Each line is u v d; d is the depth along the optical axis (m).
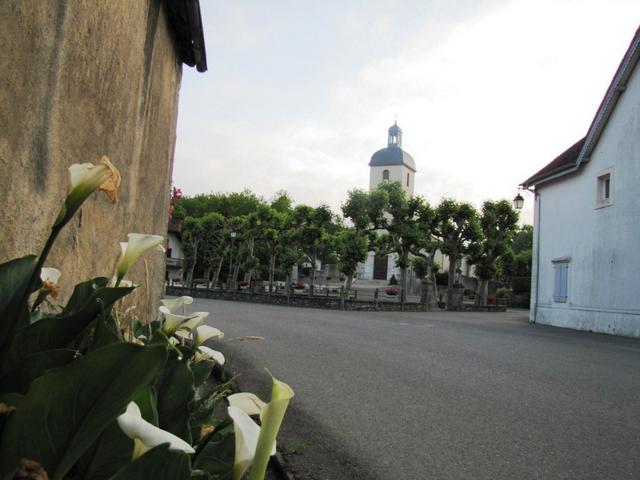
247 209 63.72
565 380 6.88
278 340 9.30
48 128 2.44
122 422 0.84
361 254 24.08
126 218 4.20
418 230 26.34
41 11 2.23
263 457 0.85
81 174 1.07
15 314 1.09
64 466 0.88
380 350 8.88
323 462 3.34
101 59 3.15
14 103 2.07
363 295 36.94
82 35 2.78
